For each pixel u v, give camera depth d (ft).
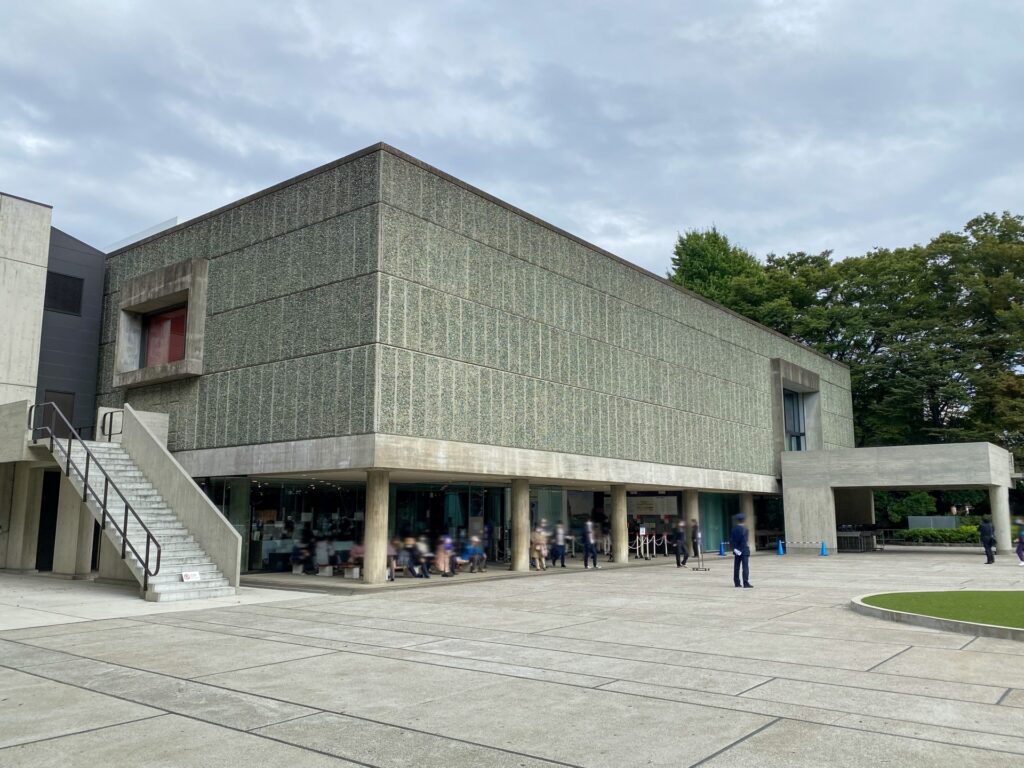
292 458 69.10
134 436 71.97
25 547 77.51
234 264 78.89
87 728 22.03
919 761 18.78
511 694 25.93
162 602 53.01
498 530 95.14
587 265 92.12
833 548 122.52
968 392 180.96
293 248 73.36
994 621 38.63
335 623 43.09
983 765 18.48
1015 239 191.31
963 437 173.88
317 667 30.58
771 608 48.88
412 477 79.82
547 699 25.22
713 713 23.38
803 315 196.95
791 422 153.38
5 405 73.10
